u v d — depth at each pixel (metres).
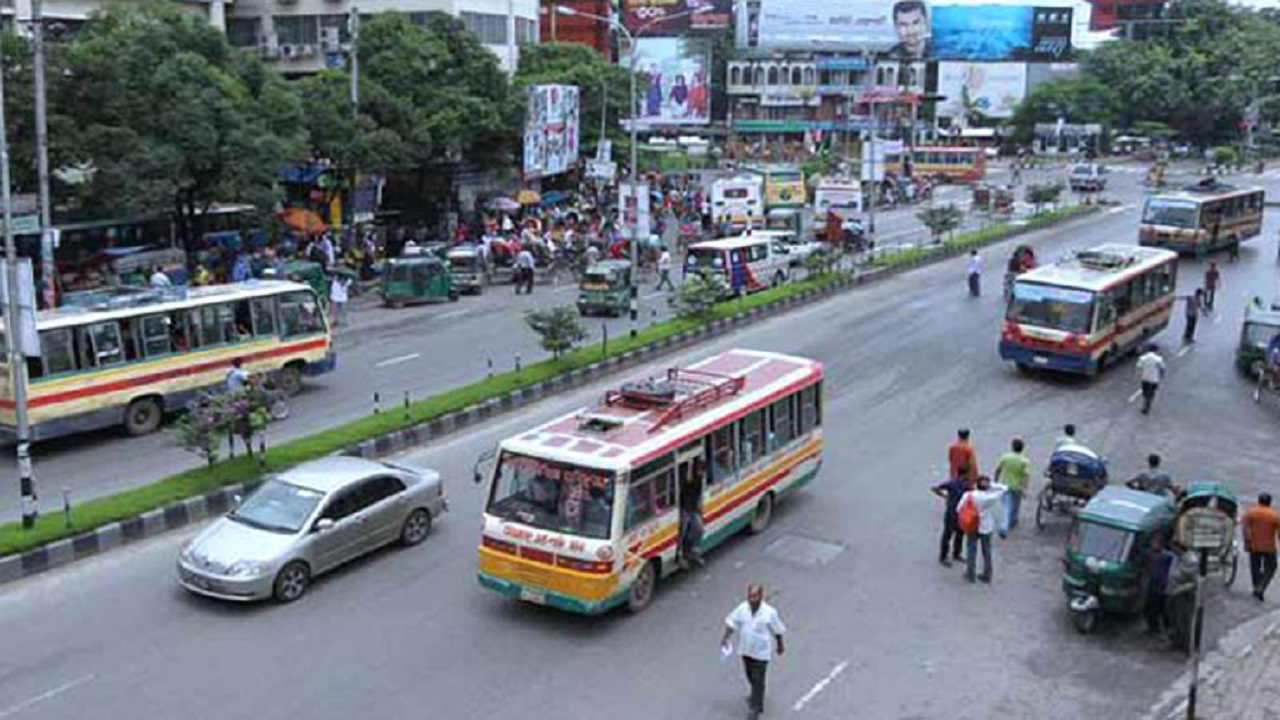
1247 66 114.06
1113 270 31.44
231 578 15.23
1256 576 16.58
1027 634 15.36
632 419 16.56
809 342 33.78
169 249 38.56
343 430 22.66
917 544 18.44
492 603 15.91
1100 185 81.62
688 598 16.20
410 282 38.91
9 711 12.69
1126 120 118.12
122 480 20.61
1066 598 16.06
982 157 93.06
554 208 56.75
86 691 13.17
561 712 13.02
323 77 45.84
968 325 36.47
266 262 36.78
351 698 13.20
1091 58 119.19
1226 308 40.19
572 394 27.69
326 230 43.72
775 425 18.84
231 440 20.48
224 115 36.56
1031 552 18.22
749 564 17.47
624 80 65.81
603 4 105.88
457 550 17.81
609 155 58.69
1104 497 16.30
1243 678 14.23
